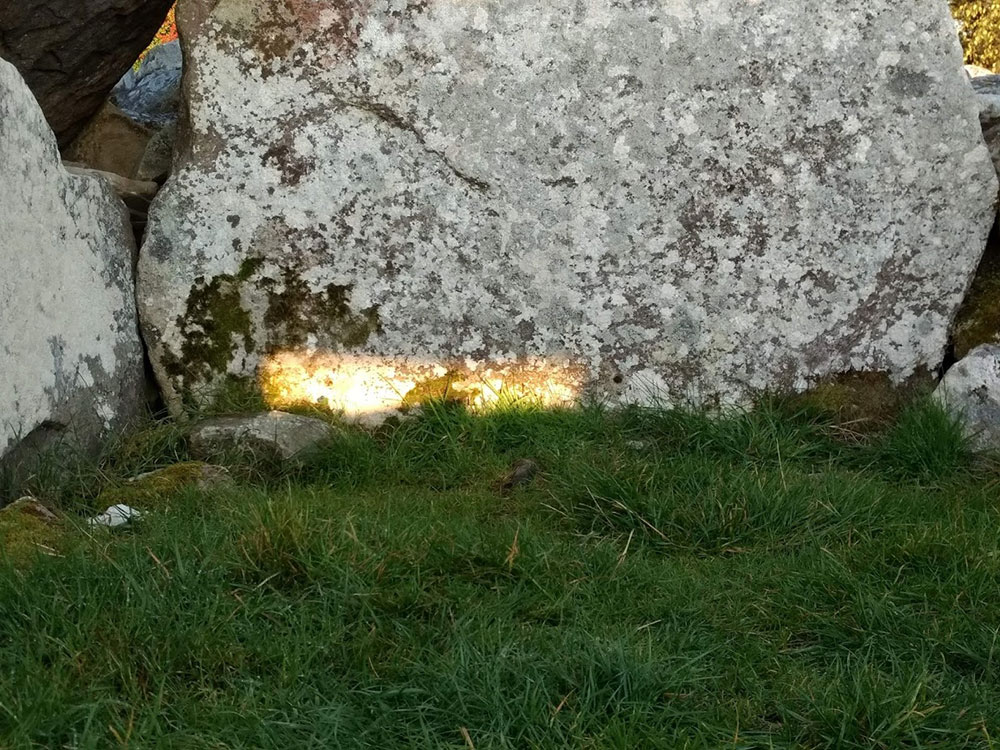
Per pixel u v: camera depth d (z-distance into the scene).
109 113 5.21
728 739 2.36
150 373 4.43
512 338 4.36
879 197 4.36
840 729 2.36
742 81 4.28
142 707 2.33
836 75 4.29
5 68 3.48
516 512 3.62
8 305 3.41
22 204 3.53
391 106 4.24
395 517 3.29
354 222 4.28
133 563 2.81
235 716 2.32
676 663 2.63
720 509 3.38
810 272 4.39
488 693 2.40
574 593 2.95
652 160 4.30
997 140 4.51
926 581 2.99
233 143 4.24
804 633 2.85
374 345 4.34
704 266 4.37
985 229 4.40
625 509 3.41
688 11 4.25
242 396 4.33
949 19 4.30
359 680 2.50
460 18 4.21
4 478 3.42
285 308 4.31
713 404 4.43
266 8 4.18
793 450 4.20
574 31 4.24
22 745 2.12
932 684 2.57
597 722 2.35
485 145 4.27
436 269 4.32
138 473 3.95
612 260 4.34
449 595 2.85
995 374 4.24
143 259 4.27
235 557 2.88
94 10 4.61
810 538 3.33
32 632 2.50
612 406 4.40
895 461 4.13
